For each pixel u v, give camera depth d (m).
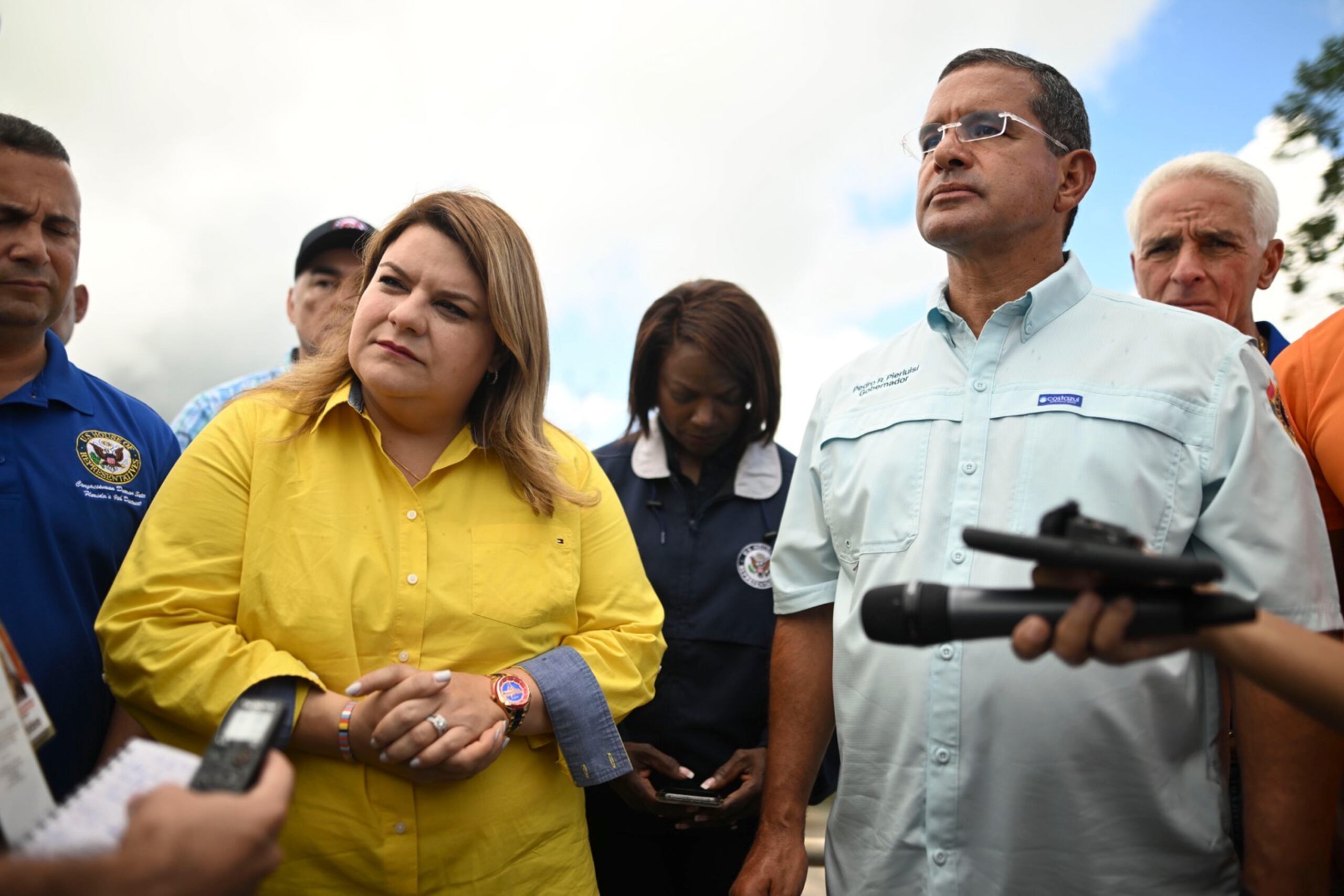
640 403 2.74
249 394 1.81
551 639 1.78
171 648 1.52
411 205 1.86
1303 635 1.19
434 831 1.58
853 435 1.94
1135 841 1.56
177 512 1.62
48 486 1.85
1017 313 1.82
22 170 1.84
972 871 1.62
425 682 1.49
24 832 1.00
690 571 2.53
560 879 1.71
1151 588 1.09
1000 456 1.73
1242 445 1.59
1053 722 1.57
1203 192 2.43
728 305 2.65
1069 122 1.90
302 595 1.59
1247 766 1.63
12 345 1.90
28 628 1.75
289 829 1.54
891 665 1.74
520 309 1.82
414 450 1.82
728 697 2.44
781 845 1.95
